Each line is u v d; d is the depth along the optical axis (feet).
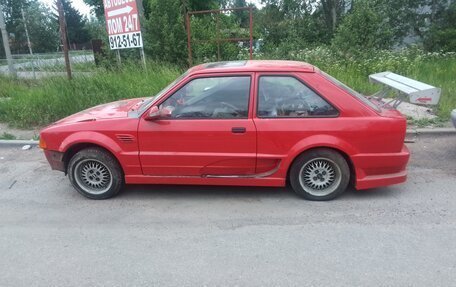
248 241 11.70
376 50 42.39
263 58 43.80
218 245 11.53
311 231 12.18
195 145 13.98
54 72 34.53
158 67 34.01
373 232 12.00
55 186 16.65
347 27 44.11
